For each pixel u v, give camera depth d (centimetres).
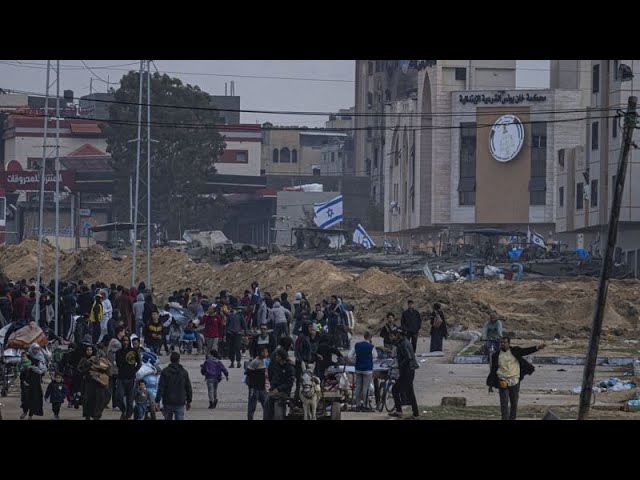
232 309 12144
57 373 7750
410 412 8119
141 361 7950
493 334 10300
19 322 9600
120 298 11581
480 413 8075
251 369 7150
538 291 17938
